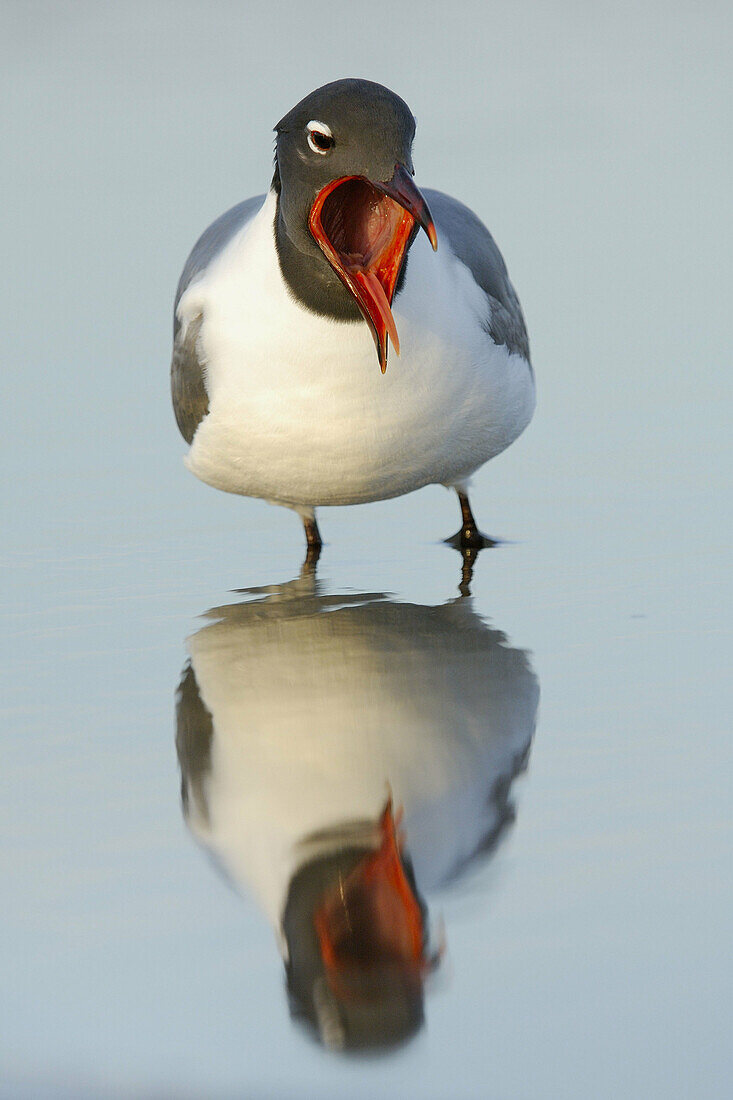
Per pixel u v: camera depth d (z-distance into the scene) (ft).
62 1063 19.38
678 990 20.35
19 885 23.58
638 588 37.40
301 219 35.40
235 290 39.14
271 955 21.52
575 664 32.17
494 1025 19.76
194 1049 19.61
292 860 24.13
